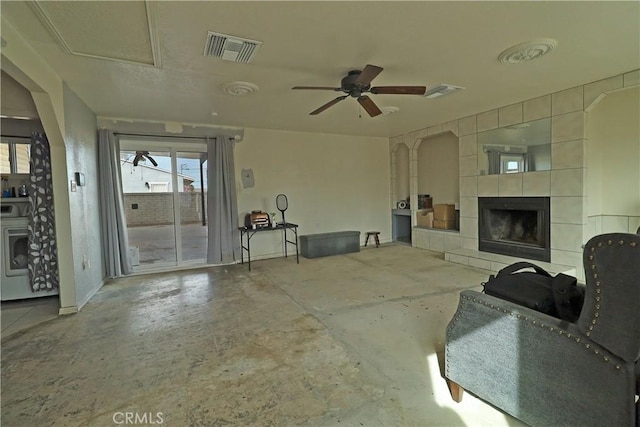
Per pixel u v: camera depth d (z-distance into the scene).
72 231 3.17
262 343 2.44
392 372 2.03
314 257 5.62
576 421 1.26
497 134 4.60
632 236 1.10
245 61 2.74
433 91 3.69
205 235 5.33
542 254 4.17
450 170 5.99
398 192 7.00
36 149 3.49
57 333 2.68
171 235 5.08
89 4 1.88
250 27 2.20
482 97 4.01
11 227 3.57
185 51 2.52
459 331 1.71
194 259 5.14
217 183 5.05
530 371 1.41
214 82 3.22
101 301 3.48
